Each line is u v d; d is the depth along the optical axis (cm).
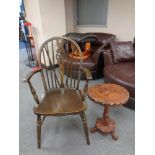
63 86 186
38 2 291
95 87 169
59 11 320
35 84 277
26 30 354
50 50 298
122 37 340
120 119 195
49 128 184
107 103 144
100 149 157
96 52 271
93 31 365
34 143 165
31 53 376
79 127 185
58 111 141
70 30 378
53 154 153
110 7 329
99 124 173
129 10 312
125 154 151
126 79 204
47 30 317
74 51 201
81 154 152
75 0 353
